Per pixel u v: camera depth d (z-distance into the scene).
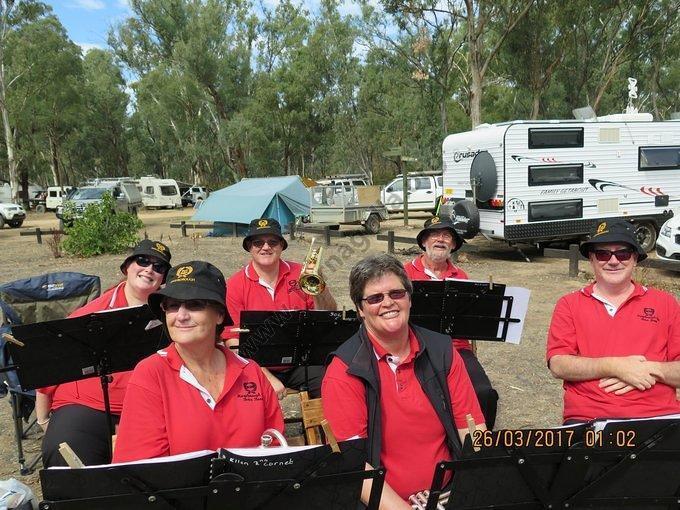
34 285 4.36
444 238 4.55
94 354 3.18
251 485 1.90
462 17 23.39
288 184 19.17
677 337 3.06
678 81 39.50
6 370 3.28
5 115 37.97
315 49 38.66
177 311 2.32
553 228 12.51
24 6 40.91
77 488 1.80
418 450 2.54
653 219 13.29
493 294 3.78
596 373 3.02
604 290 3.18
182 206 41.94
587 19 26.09
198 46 36.03
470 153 13.09
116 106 56.84
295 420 4.02
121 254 15.54
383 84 39.19
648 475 2.16
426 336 2.67
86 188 28.28
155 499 1.85
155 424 2.28
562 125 12.27
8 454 4.38
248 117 37.53
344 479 1.99
